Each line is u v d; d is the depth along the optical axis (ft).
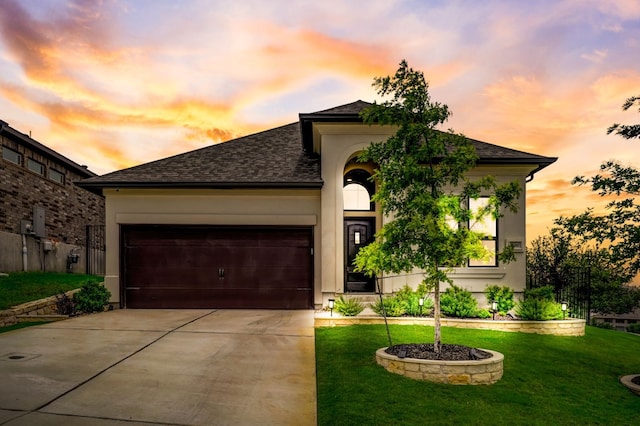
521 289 44.73
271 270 45.47
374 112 27.35
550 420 19.89
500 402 21.43
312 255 45.57
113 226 45.42
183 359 25.99
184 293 45.24
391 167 26.81
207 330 33.94
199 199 45.65
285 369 24.66
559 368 27.94
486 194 45.27
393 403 20.31
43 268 63.16
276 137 58.49
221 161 50.24
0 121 52.06
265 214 45.55
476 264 45.42
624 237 26.86
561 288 51.47
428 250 25.84
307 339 31.50
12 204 56.85
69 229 72.23
